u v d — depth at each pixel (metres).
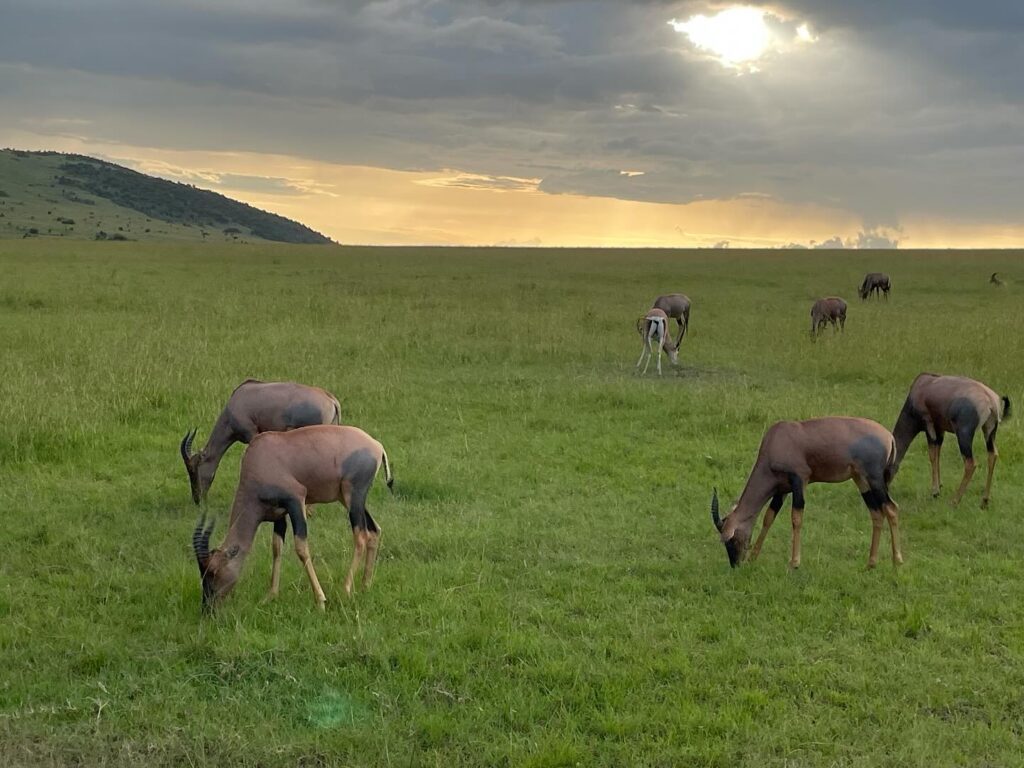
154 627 6.93
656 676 6.43
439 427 13.62
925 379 11.02
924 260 59.53
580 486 11.02
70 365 16.31
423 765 5.34
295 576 8.09
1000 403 10.72
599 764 5.41
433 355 19.66
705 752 5.47
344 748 5.46
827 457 8.41
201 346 18.92
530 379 17.41
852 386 17.30
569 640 6.95
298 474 7.30
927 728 5.79
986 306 32.59
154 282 34.97
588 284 39.69
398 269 48.09
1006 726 5.86
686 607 7.62
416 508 10.06
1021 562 8.84
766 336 24.03
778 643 6.99
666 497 10.70
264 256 58.94
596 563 8.55
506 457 12.21
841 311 24.27
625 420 14.37
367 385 15.95
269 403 9.69
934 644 7.00
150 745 5.41
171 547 8.73
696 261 58.56
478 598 7.65
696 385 17.38
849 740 5.69
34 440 11.73
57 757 5.27
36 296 27.55
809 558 8.88
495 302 31.03
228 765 5.29
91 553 8.46
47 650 6.55
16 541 8.77
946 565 8.67
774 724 5.83
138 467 11.25
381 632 6.89
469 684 6.21
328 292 33.00
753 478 8.57
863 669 6.58
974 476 11.88
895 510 8.52
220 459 10.73
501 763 5.43
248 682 6.14
